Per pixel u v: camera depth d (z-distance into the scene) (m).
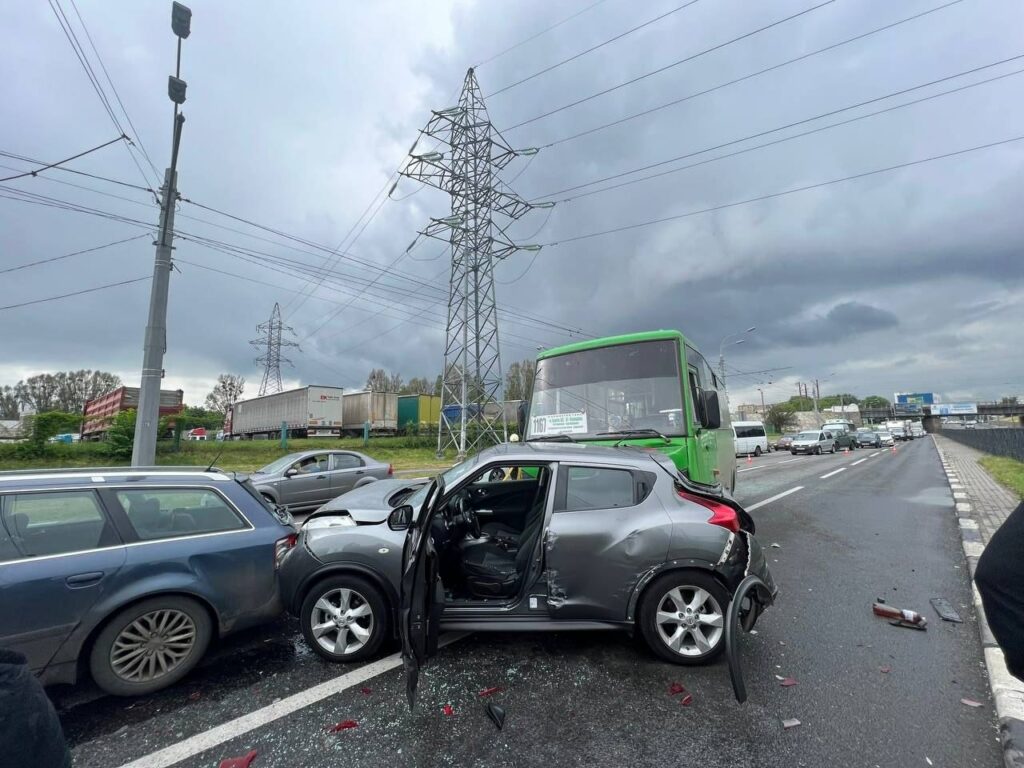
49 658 3.11
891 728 2.86
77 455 19.48
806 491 13.60
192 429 47.25
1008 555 1.42
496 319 27.08
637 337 6.36
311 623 3.76
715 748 2.68
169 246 13.21
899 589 5.32
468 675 3.50
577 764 2.56
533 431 6.53
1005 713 2.85
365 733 2.86
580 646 3.93
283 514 4.88
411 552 3.14
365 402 34.66
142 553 3.47
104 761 2.66
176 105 13.05
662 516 3.70
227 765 2.61
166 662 3.47
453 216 26.69
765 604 3.56
